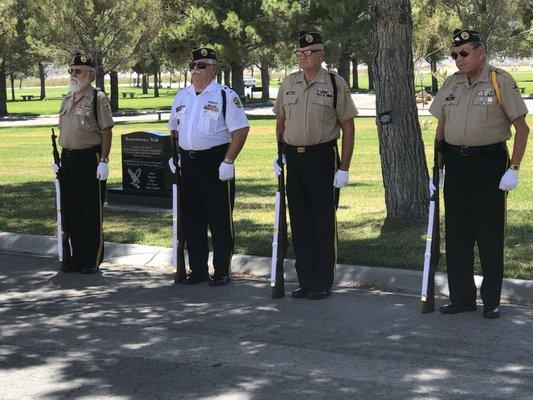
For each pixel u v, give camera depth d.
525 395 4.73
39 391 4.97
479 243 6.27
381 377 5.06
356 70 79.44
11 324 6.43
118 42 44.81
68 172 8.10
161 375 5.19
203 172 7.43
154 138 11.77
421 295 6.85
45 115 52.66
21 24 50.31
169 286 7.57
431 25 38.88
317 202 6.91
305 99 6.82
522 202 11.30
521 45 43.28
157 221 10.57
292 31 45.81
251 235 9.37
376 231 9.30
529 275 7.14
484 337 5.82
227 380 5.07
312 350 5.62
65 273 8.20
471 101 6.12
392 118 9.38
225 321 6.38
